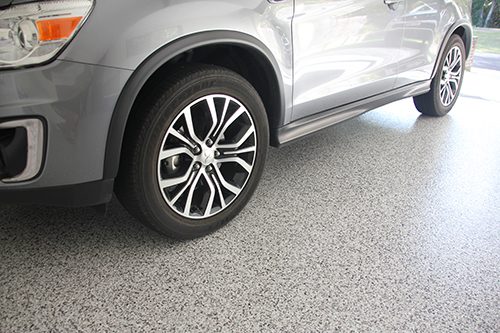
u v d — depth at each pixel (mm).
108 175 1353
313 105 1976
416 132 2961
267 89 1777
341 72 2043
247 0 1498
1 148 1210
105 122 1271
